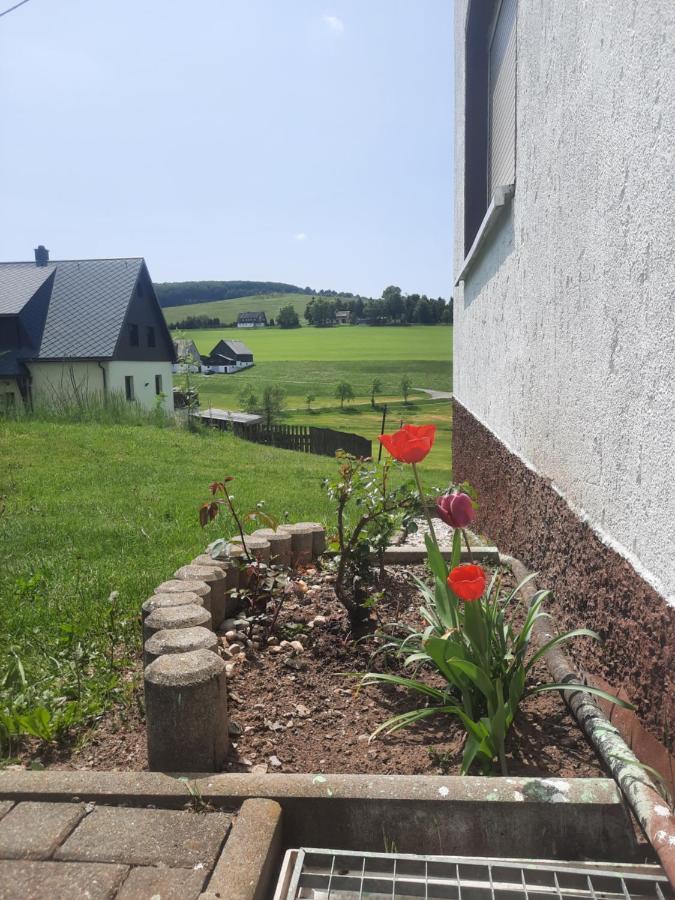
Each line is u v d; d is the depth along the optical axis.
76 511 6.15
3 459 9.58
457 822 1.62
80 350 24.61
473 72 6.12
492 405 4.91
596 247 2.32
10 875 1.44
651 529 1.84
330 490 3.09
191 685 1.84
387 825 1.64
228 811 1.65
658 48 1.74
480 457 5.54
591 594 2.38
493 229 4.69
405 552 4.04
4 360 24.12
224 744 1.97
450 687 2.23
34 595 3.50
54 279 27.58
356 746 2.07
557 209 2.88
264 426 20.69
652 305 1.82
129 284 26.94
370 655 2.67
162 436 13.68
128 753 2.06
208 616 2.47
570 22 2.62
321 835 1.67
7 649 2.86
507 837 1.61
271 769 1.94
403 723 1.93
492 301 4.86
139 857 1.49
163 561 4.25
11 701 2.34
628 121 1.99
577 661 2.52
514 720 2.16
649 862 1.56
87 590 3.59
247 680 2.53
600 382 2.30
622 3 2.02
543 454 3.23
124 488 7.67
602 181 2.25
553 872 1.50
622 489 2.08
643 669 1.86
